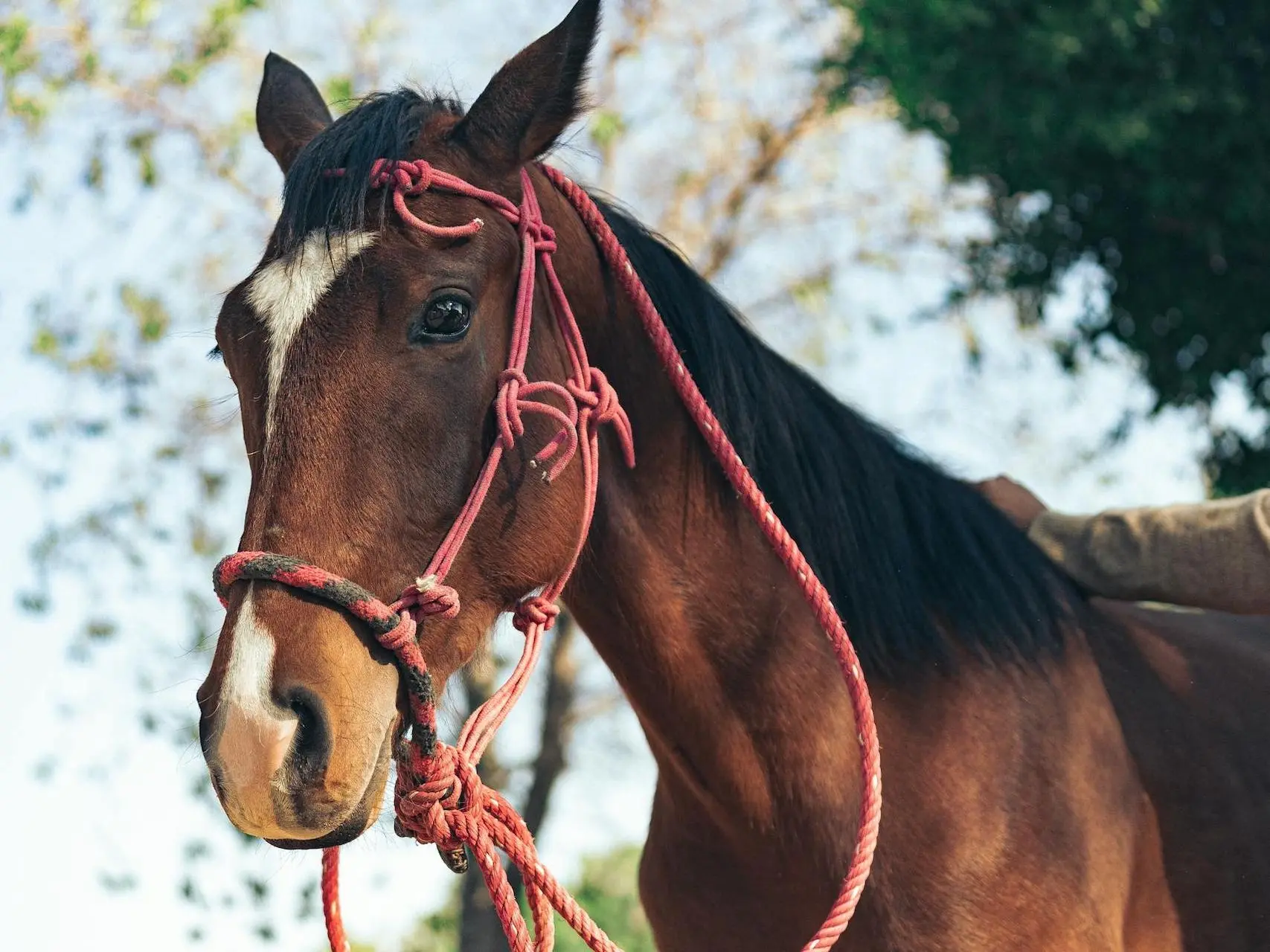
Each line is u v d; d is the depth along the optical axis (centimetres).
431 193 205
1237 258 595
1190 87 555
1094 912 229
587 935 203
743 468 228
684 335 237
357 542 189
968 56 573
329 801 180
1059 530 285
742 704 229
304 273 196
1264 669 275
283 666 181
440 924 885
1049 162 589
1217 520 265
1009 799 228
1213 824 250
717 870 241
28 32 695
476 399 201
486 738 202
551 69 214
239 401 205
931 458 268
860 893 216
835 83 913
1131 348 625
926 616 239
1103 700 249
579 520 214
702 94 995
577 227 229
